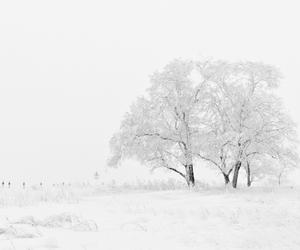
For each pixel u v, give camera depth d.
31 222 11.84
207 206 16.92
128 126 29.42
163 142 28.69
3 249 8.61
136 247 9.43
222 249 9.83
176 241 10.47
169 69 29.25
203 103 28.69
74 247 9.12
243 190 23.84
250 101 26.89
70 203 17.44
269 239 11.06
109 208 16.28
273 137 26.59
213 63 28.97
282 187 25.69
